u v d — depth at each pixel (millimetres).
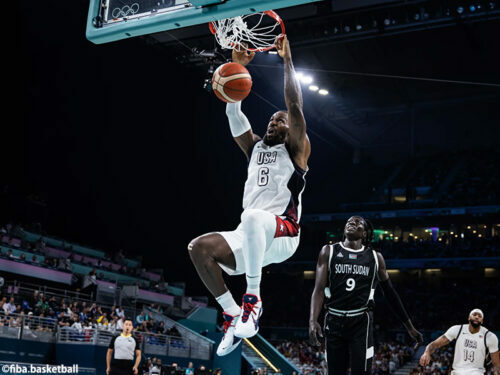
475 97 43344
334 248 4879
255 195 3748
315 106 42219
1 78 25797
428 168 46594
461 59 36188
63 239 27672
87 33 4500
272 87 37469
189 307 30281
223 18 4066
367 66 37406
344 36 31484
